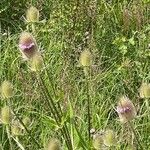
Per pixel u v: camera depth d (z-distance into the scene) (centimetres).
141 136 125
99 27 177
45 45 171
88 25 176
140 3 176
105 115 138
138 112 137
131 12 177
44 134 128
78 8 177
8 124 100
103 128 127
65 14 178
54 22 178
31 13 105
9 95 98
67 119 100
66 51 163
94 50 161
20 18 186
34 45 99
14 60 154
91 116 134
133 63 161
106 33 177
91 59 101
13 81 152
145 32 170
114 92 149
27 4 190
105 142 94
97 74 146
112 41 172
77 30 174
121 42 166
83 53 102
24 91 141
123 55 162
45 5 190
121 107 94
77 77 154
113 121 136
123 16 177
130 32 177
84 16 176
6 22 188
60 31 175
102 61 165
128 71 155
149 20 174
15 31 180
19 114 135
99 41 172
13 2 197
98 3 184
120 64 164
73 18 176
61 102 124
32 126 131
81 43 169
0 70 154
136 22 173
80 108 136
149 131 127
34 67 98
